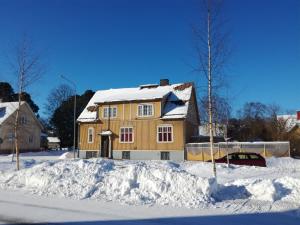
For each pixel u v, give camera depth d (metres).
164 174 12.40
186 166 25.52
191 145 41.38
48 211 10.06
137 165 13.68
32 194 12.75
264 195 11.70
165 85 48.31
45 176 14.18
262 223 8.73
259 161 27.92
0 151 53.00
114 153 44.72
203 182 11.73
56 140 84.31
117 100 45.00
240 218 9.23
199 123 48.59
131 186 12.44
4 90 72.06
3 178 15.76
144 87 49.44
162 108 43.50
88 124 46.75
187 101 44.09
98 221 8.89
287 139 59.72
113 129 45.25
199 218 9.20
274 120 64.25
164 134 42.72
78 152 46.34
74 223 8.70
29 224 8.67
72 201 11.47
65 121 72.38
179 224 8.61
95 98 50.25
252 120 64.81
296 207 10.45
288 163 31.58
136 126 44.12
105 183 13.02
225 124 41.81
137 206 10.66
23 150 57.25
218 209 10.26
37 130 61.62
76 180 13.62
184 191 11.63
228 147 39.09
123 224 8.59
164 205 10.77
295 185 12.52
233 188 12.63
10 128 54.56
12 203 11.23
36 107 87.06
